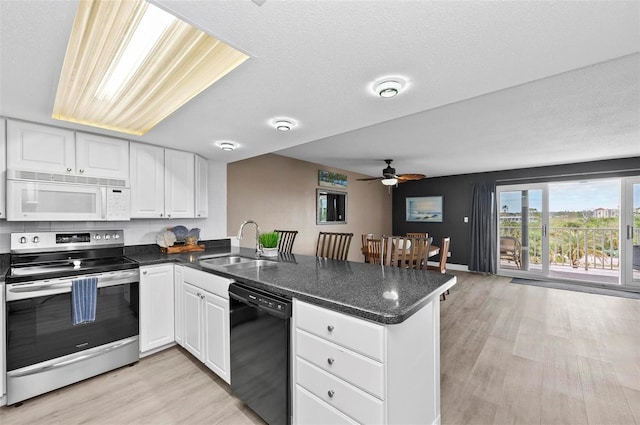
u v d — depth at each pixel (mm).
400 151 4480
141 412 1878
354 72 1536
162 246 3092
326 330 1406
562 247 6188
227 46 1344
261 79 1612
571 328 3254
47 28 1186
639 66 1944
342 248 3434
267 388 1677
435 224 7113
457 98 1865
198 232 3412
